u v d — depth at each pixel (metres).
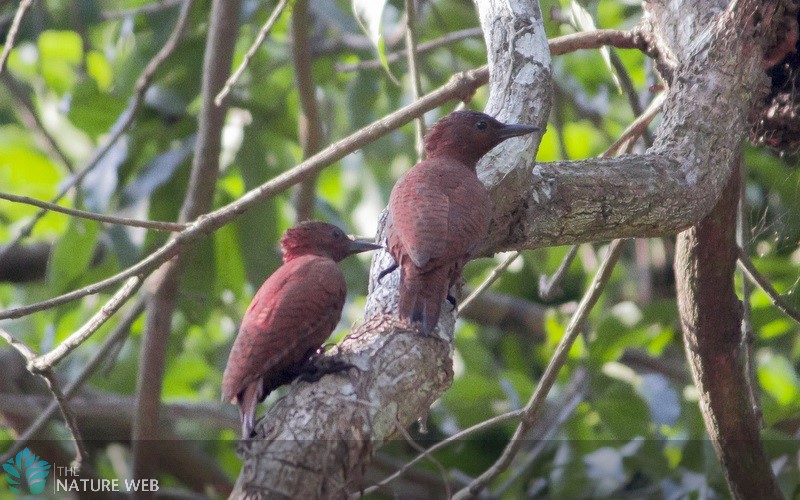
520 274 15.70
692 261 8.91
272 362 6.85
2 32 13.84
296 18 11.30
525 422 8.76
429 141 8.34
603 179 7.62
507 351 14.95
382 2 8.02
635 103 10.40
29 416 13.06
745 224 9.70
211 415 12.41
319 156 7.83
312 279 7.08
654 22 8.95
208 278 12.31
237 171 13.90
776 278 11.59
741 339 9.70
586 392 12.09
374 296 7.46
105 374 10.67
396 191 7.40
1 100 16.59
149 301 10.91
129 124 10.70
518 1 8.41
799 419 12.48
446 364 6.69
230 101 12.59
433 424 13.70
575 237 7.81
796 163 10.06
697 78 7.97
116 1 17.16
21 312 6.84
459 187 7.30
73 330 13.79
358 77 13.71
